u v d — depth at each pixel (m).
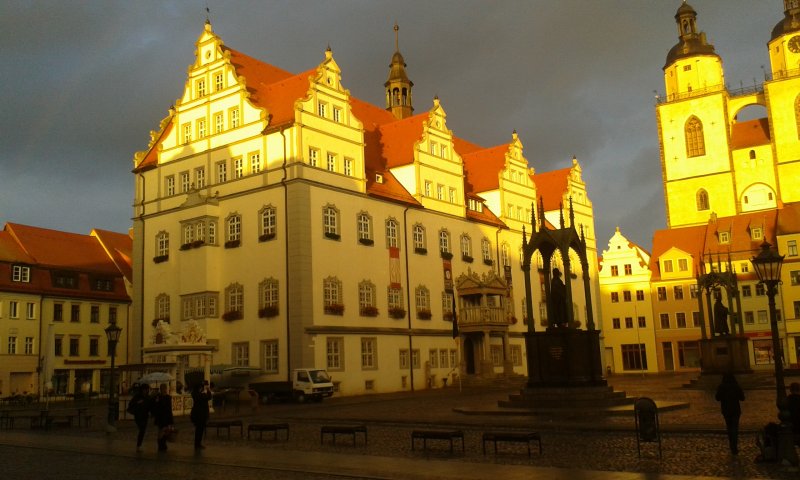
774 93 104.06
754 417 30.17
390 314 63.59
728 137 106.94
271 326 56.34
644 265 101.75
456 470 18.38
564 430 27.16
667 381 69.69
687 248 101.44
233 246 59.81
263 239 57.91
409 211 68.19
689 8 112.81
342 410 42.38
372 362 60.56
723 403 20.08
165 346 42.16
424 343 66.81
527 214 87.75
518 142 88.25
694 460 19.20
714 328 58.38
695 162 108.44
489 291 69.56
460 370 65.25
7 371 69.25
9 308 70.38
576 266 96.12
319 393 50.69
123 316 82.31
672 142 110.38
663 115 111.44
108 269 82.88
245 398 52.38
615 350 101.88
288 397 50.88
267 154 58.84
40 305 73.25
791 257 89.94
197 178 63.75
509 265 82.38
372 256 62.69
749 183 105.00
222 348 59.06
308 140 58.16
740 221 100.00
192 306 60.31
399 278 65.44
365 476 17.86
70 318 76.50
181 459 22.19
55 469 20.67
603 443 23.27
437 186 72.81
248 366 56.75
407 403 46.84
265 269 57.50
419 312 67.12
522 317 83.00
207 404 25.08
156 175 66.81
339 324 57.94
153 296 64.81
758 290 91.62
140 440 25.11
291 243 56.00
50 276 75.75
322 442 26.28
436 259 70.69
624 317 101.94
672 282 99.50
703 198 107.56
